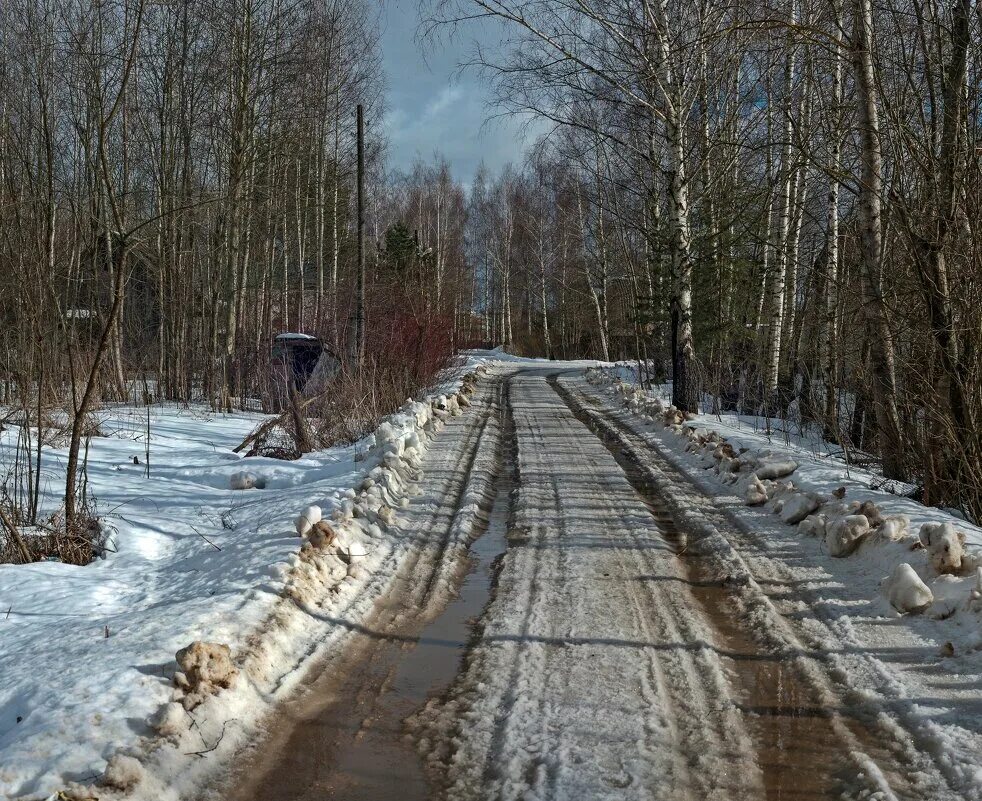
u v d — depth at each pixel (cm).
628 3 1395
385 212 4634
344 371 1455
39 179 1023
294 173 2491
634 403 1594
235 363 1864
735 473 903
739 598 529
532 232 4641
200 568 575
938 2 757
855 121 1009
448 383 2038
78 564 621
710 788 307
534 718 363
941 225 740
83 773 299
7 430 1020
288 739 351
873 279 840
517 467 1002
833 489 804
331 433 1269
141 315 2295
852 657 427
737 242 1734
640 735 348
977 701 372
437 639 466
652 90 1441
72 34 1252
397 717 371
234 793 308
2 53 1322
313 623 477
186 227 2020
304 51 2045
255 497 828
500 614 498
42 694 357
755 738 346
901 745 339
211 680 368
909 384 814
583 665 422
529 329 5797
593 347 4772
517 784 310
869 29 853
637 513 760
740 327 1892
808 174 1642
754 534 679
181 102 1980
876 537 589
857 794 302
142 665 385
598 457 1070
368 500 715
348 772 324
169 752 319
